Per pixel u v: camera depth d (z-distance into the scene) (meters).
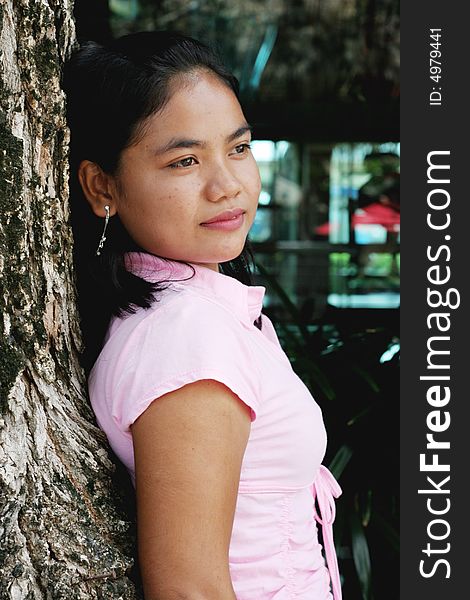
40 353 0.96
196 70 1.00
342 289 4.10
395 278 4.07
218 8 4.22
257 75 4.23
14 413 0.91
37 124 0.98
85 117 1.03
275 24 4.18
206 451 0.90
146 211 1.02
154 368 0.94
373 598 2.20
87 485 0.98
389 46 3.76
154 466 0.91
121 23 4.14
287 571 1.06
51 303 1.00
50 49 0.97
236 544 1.03
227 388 0.92
